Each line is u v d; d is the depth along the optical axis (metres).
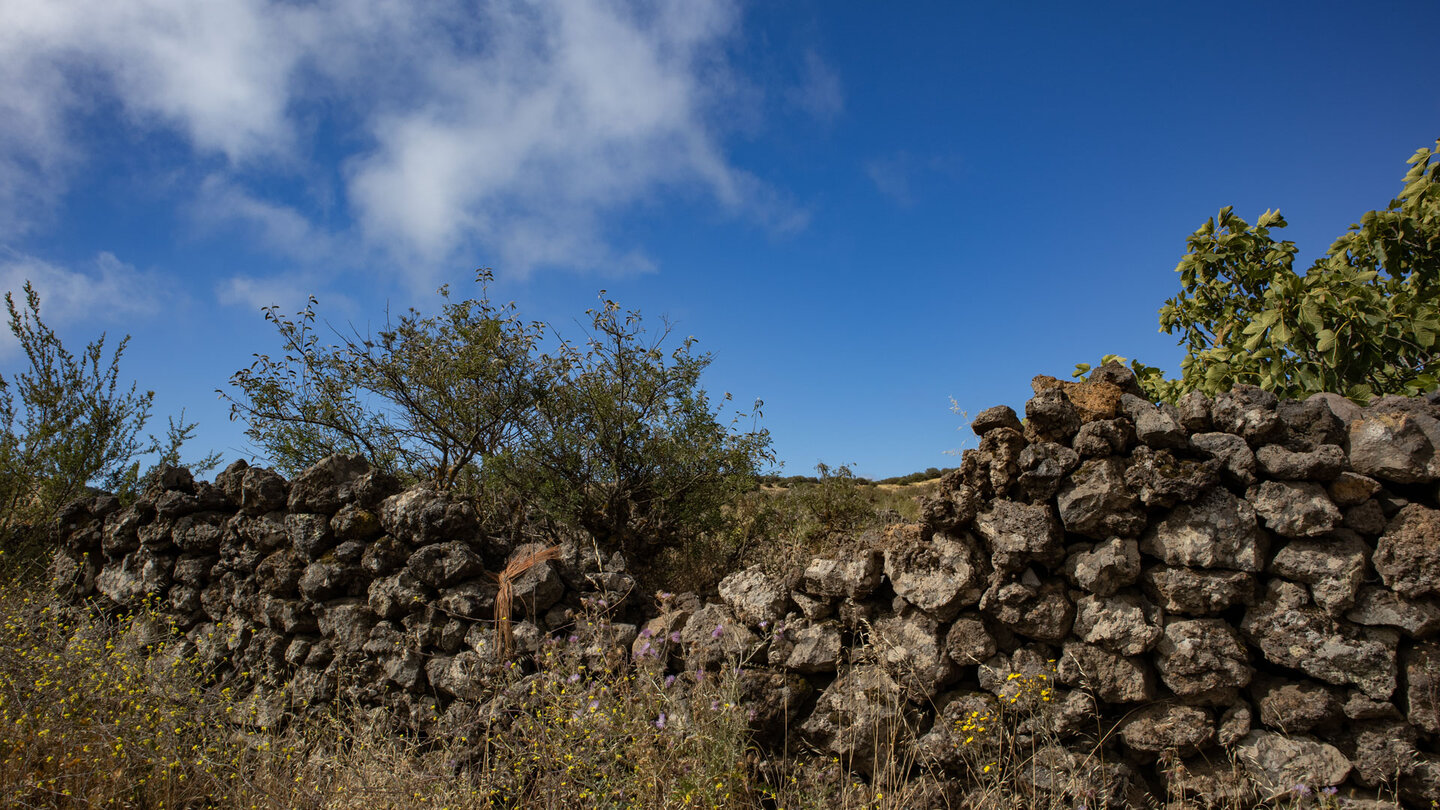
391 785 3.67
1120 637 3.29
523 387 7.65
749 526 7.48
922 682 3.53
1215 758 3.28
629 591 4.50
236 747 4.27
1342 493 3.19
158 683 4.53
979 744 3.36
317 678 4.71
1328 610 3.11
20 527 8.04
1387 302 4.95
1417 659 3.05
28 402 8.52
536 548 4.58
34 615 5.48
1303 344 5.05
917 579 3.60
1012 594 3.42
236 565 5.33
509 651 4.21
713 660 3.87
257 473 5.34
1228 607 3.31
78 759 3.77
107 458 8.77
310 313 7.85
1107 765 3.33
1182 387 6.06
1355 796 3.06
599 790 3.40
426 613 4.48
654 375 7.17
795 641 3.78
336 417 7.89
